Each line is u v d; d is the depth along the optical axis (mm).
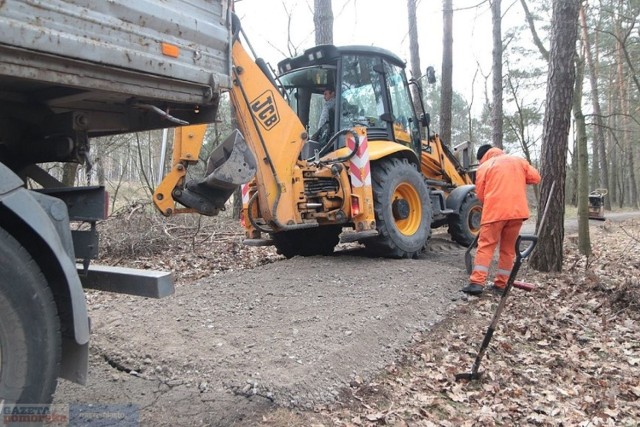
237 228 10031
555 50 6430
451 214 8172
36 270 2029
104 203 2574
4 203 1938
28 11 1964
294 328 4117
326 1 9203
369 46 6926
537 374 3959
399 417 3127
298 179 5672
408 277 5605
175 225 9141
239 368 3402
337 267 5984
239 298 4863
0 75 2000
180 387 3191
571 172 23625
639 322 5070
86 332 2221
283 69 7160
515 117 17469
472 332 4641
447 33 12891
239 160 4352
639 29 12242
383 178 6445
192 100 2797
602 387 3797
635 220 17281
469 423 3162
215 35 2871
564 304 5500
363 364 3732
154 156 16234
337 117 6582
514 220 5488
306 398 3146
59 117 2836
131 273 2816
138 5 2387
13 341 1941
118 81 2381
